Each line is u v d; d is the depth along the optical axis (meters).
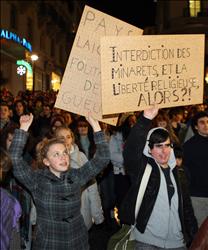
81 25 4.84
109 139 8.73
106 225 8.27
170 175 4.43
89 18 4.86
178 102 4.83
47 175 4.39
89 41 4.86
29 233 5.33
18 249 4.13
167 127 7.78
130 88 4.66
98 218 5.84
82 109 4.82
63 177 4.39
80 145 7.48
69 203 4.35
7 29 29.84
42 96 15.31
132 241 4.57
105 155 4.59
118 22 4.95
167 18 35.59
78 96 4.82
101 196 8.23
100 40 4.59
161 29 36.75
